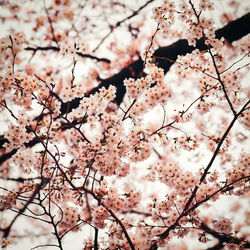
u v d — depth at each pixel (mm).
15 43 2184
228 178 2615
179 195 2568
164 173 2574
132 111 2562
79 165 2523
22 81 2219
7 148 2279
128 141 2453
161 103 2539
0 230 4398
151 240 2570
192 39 2570
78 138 2525
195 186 2621
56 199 2473
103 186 2438
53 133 2416
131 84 2494
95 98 2471
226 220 2609
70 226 2357
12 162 2383
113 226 2582
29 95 2275
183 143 2729
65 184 2475
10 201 2236
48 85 2287
